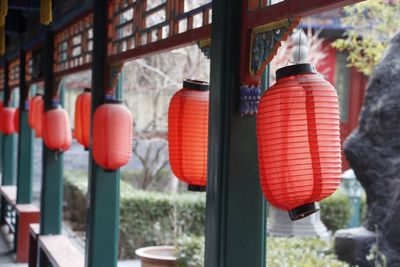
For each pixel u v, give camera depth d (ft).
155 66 34.32
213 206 9.49
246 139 9.32
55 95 22.81
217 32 9.46
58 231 24.21
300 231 31.04
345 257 23.45
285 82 7.46
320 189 7.32
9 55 36.27
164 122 37.50
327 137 7.26
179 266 18.43
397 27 26.71
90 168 17.06
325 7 7.55
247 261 9.44
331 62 48.42
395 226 22.03
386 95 23.04
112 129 14.90
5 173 39.32
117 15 15.85
